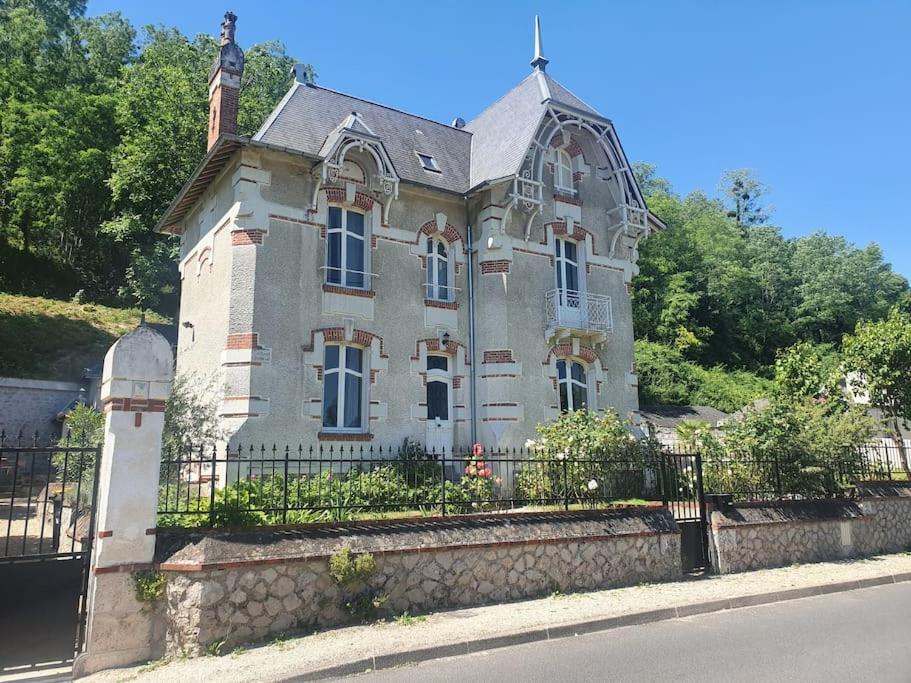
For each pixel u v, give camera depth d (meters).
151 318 34.31
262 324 13.91
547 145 17.50
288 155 14.71
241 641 7.09
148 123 33.75
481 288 17.00
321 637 7.29
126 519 7.10
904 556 13.47
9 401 24.73
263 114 33.12
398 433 15.30
